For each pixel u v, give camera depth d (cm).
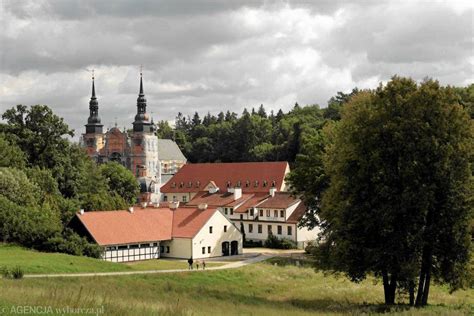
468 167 4909
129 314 2895
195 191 16538
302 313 4419
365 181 5159
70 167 11806
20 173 9656
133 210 10056
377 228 5138
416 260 5025
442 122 4994
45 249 8412
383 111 5200
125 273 7094
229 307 4466
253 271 8031
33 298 3011
